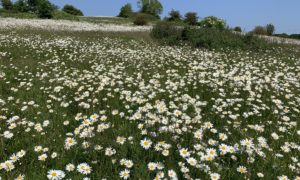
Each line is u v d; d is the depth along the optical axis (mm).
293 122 4941
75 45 14570
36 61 10500
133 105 5758
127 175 3271
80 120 5066
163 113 5086
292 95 6805
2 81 7488
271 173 3463
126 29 26750
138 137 4258
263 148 3994
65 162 3654
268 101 6562
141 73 9000
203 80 7621
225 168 3471
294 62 12547
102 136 4258
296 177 3260
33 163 3633
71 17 41594
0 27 21297
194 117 4875
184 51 14250
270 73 9594
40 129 4344
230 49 15594
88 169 3324
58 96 6512
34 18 37719
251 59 12844
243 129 4746
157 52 13625
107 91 6898
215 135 4539
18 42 14305
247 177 3352
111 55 12352
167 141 4086
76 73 8594
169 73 9047
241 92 7270
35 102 6051
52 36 17594
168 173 3186
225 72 9641
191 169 3420
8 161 3396
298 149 3914
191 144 4094
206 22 25203
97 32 21562
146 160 3783
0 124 4699
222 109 5891
